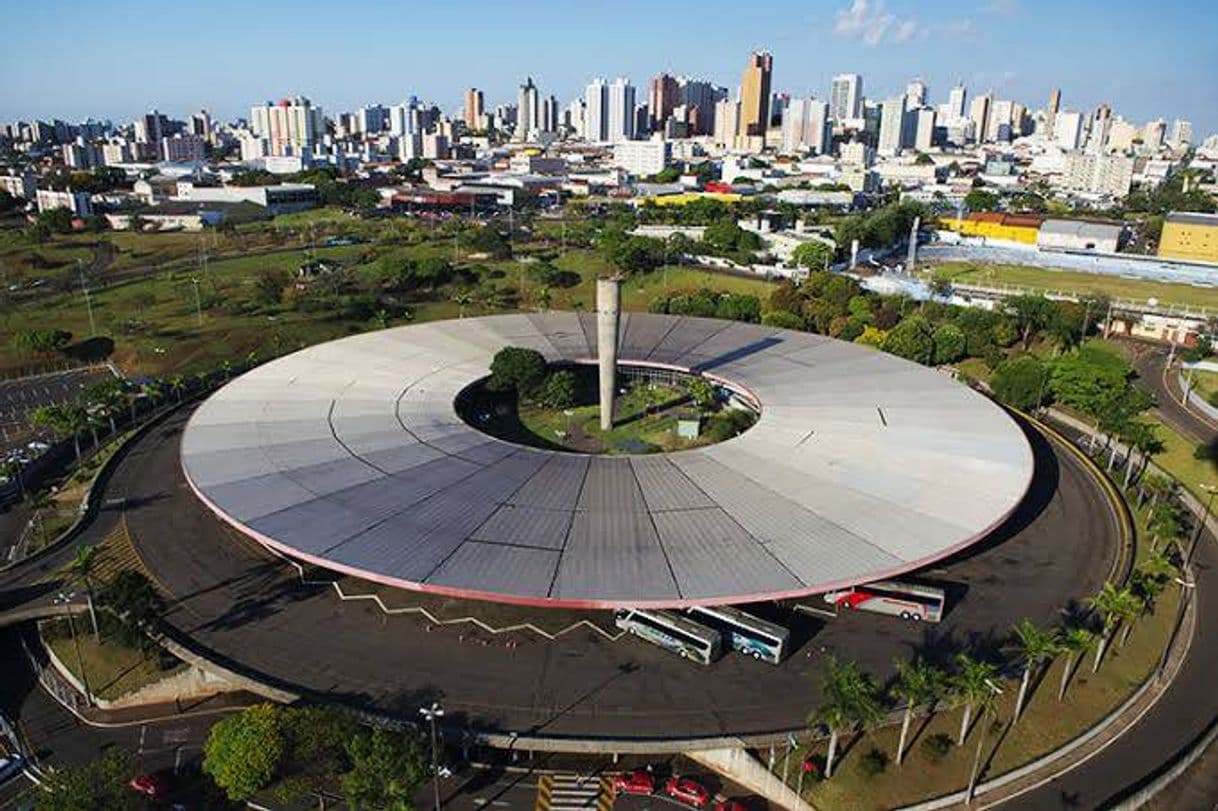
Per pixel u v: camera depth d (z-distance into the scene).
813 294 160.12
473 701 56.94
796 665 61.06
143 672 62.78
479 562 62.41
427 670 60.09
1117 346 148.00
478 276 189.50
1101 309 155.25
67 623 67.94
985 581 72.88
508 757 56.03
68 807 46.53
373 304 164.88
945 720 57.44
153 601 66.12
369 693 57.62
